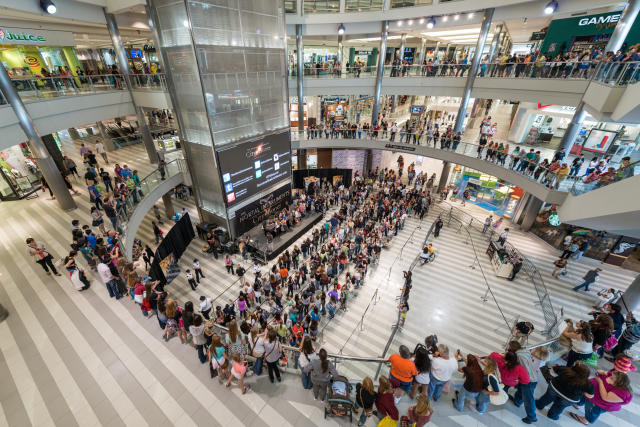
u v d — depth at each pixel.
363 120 28.86
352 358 5.58
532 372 4.58
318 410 5.28
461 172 22.69
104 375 6.22
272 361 5.36
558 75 14.36
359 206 20.88
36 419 5.53
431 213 20.73
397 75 21.05
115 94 16.27
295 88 22.75
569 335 5.45
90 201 13.01
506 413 4.90
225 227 17.08
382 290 13.87
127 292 8.60
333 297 12.00
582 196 9.26
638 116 8.92
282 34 17.34
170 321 6.85
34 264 9.80
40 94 12.45
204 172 16.12
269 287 12.77
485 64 17.58
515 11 15.98
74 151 20.56
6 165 13.95
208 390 5.76
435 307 12.77
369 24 20.67
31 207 13.36
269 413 5.27
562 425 4.66
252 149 17.03
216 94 14.28
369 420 4.98
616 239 14.51
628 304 9.67
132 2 13.70
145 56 25.75
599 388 4.39
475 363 4.85
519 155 15.31
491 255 15.80
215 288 13.85
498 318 12.18
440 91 20.02
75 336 7.21
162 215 18.66
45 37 15.59
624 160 9.89
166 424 5.28
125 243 10.92
